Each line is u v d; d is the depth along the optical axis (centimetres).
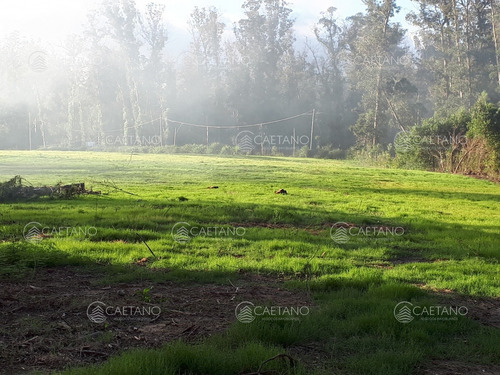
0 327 645
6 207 1752
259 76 9456
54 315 696
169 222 1480
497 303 853
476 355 627
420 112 7869
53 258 978
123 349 595
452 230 1534
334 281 882
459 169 4731
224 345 607
